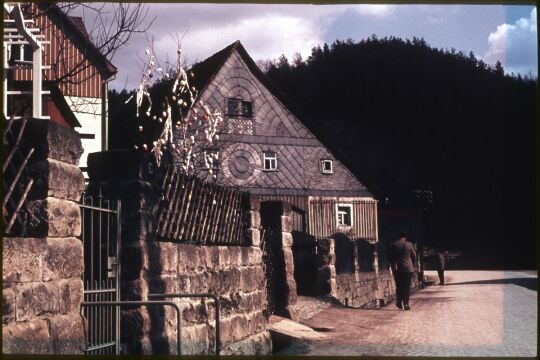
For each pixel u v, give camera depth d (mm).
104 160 7738
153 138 12273
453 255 62062
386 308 20203
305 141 43312
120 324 7402
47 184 5805
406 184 61625
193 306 8852
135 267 7562
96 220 7590
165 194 8383
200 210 9656
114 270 7398
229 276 10406
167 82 14812
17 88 13680
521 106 66875
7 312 5078
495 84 66562
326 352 11312
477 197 65062
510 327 14633
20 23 11328
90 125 22062
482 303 21594
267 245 13875
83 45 13023
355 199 45125
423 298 25297
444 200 64375
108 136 22516
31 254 5453
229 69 39781
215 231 10203
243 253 11180
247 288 11211
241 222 11586
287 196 42375
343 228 44562
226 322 10055
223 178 15875
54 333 5672
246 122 40719
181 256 8664
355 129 62031
